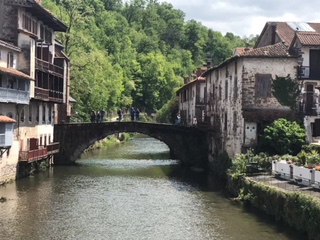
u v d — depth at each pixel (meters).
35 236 27.48
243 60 43.84
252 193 33.81
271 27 52.53
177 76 152.38
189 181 47.62
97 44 133.88
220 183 46.38
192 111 75.31
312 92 44.09
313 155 36.31
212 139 57.00
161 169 56.81
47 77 52.78
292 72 43.97
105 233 28.30
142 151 80.50
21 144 47.53
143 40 170.12
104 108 97.69
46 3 93.38
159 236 27.75
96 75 84.62
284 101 43.84
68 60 69.44
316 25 54.22
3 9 46.91
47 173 51.50
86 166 58.28
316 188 30.25
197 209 34.28
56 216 32.16
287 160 37.19
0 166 41.97
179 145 60.31
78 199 37.81
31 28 51.53
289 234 27.53
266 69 43.84
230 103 48.66
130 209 34.53
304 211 25.83
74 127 59.59
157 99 139.62
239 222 30.39
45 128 55.84
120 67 130.12
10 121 40.06
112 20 163.50
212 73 59.78
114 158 68.44
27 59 46.91
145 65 141.38
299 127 41.72
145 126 60.16
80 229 29.08
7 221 30.64
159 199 38.12
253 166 38.00
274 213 30.00
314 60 44.16
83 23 81.12
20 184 43.81
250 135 43.75
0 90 40.50
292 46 45.38
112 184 45.25
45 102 54.75
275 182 33.25
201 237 27.47
